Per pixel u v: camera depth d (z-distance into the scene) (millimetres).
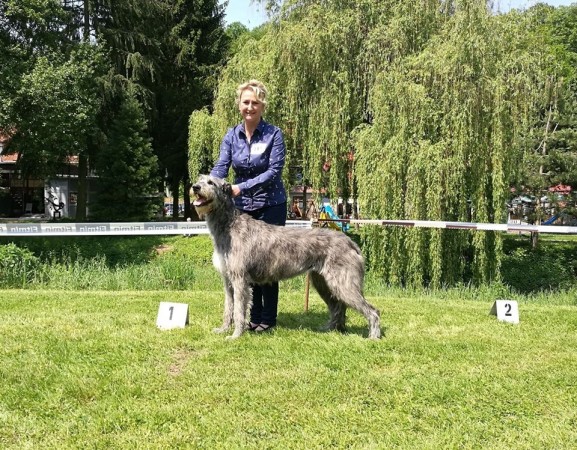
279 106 17469
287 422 3820
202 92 29766
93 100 22188
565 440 3621
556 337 6406
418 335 6359
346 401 4215
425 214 13992
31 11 20172
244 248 5969
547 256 19875
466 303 9758
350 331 6613
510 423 3900
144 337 5832
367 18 17234
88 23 25828
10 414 3867
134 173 24844
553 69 16453
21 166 25094
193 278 12539
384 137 14398
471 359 5348
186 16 30203
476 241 14539
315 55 16641
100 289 11672
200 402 4133
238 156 6582
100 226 18234
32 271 12758
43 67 19703
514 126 14344
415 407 4125
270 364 5020
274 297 6621
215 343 5668
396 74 14422
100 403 4078
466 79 14047
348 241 6211
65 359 5031
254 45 18828
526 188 22781
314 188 17391
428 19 16359
